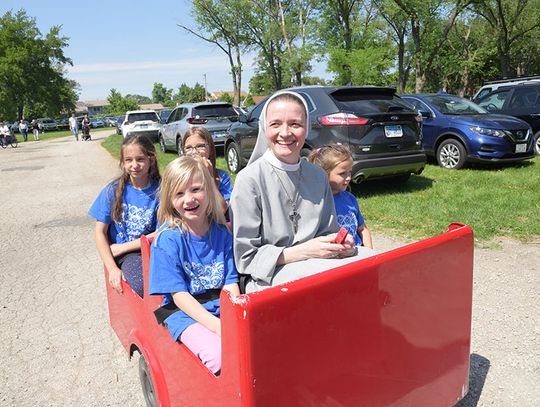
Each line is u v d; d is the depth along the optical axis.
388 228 5.91
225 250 2.45
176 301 2.23
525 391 2.85
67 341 3.71
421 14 24.66
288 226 2.36
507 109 11.19
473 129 8.95
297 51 29.44
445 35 26.23
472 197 6.98
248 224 2.28
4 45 58.66
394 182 8.32
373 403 1.94
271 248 2.25
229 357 1.60
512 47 36.28
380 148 7.07
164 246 2.29
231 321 1.55
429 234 5.59
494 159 8.84
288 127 2.29
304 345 1.65
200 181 2.30
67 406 2.93
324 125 7.00
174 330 2.15
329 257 2.25
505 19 32.81
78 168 14.55
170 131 14.58
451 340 2.28
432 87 45.44
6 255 5.94
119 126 30.92
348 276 1.74
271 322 1.55
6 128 27.19
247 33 32.91
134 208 3.33
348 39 27.94
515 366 3.09
